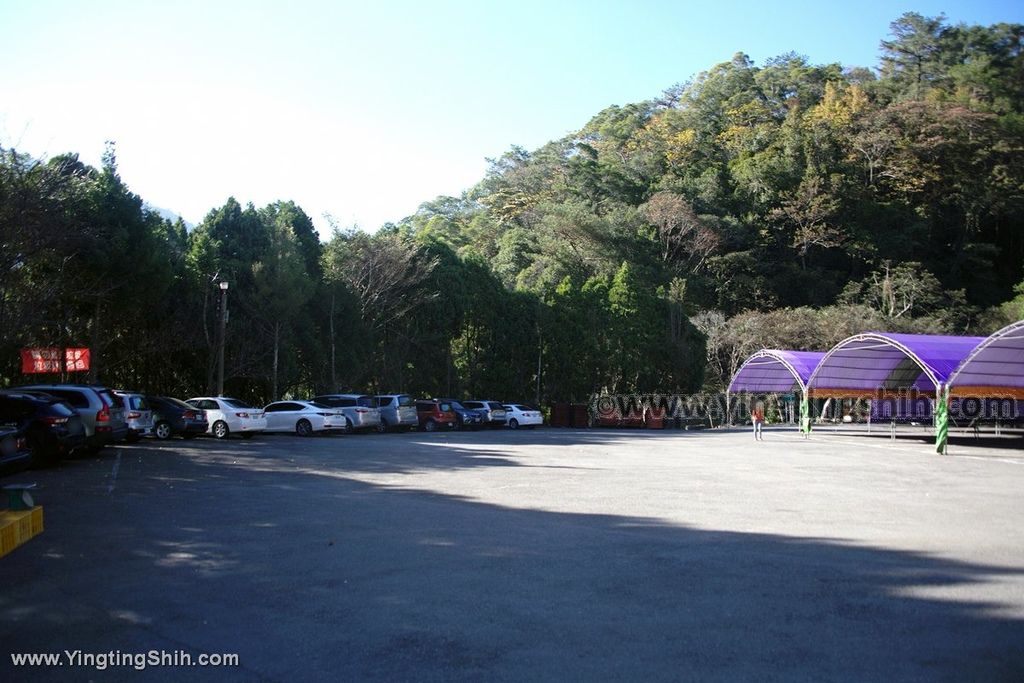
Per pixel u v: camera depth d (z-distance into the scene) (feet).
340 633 20.33
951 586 25.41
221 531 33.83
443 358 155.94
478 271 165.58
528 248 239.71
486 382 164.76
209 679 17.34
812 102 346.95
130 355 106.11
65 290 85.71
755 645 19.48
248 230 126.82
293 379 124.47
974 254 270.46
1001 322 222.48
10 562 28.07
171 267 102.17
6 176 69.36
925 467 71.10
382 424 120.57
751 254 262.67
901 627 21.02
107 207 90.17
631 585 25.13
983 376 100.63
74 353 92.32
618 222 246.88
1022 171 277.64
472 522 36.60
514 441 99.76
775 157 294.25
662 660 18.39
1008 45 350.02
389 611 22.18
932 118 291.79
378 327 145.79
